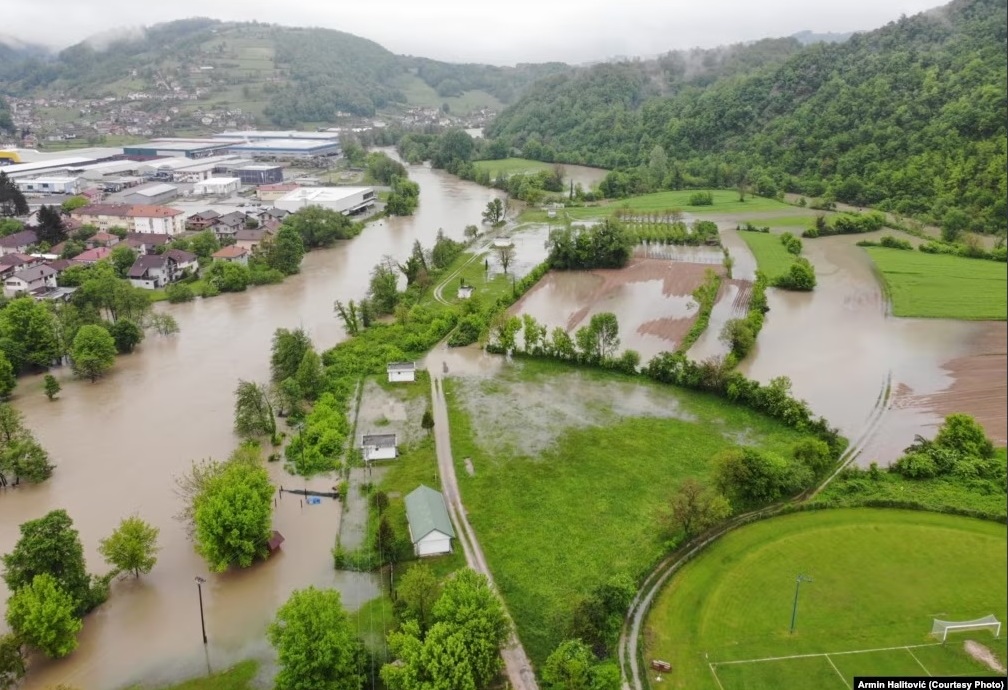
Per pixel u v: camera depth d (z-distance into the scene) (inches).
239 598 1966.0
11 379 3294.8
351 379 3425.2
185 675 1692.9
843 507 2242.9
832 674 1588.3
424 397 3225.9
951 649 1627.7
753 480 2258.9
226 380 3484.3
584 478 2501.2
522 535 2181.3
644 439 2770.7
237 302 4766.2
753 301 4259.4
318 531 2265.0
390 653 1700.3
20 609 1688.0
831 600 1829.5
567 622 1740.9
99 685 1667.1
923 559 1972.2
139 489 2516.0
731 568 1982.0
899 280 4594.0
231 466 2267.5
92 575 2026.3
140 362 3730.3
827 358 3521.2
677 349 3772.1
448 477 2539.4
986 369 3198.8
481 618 1610.5
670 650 1692.9
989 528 2105.1
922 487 2326.5
